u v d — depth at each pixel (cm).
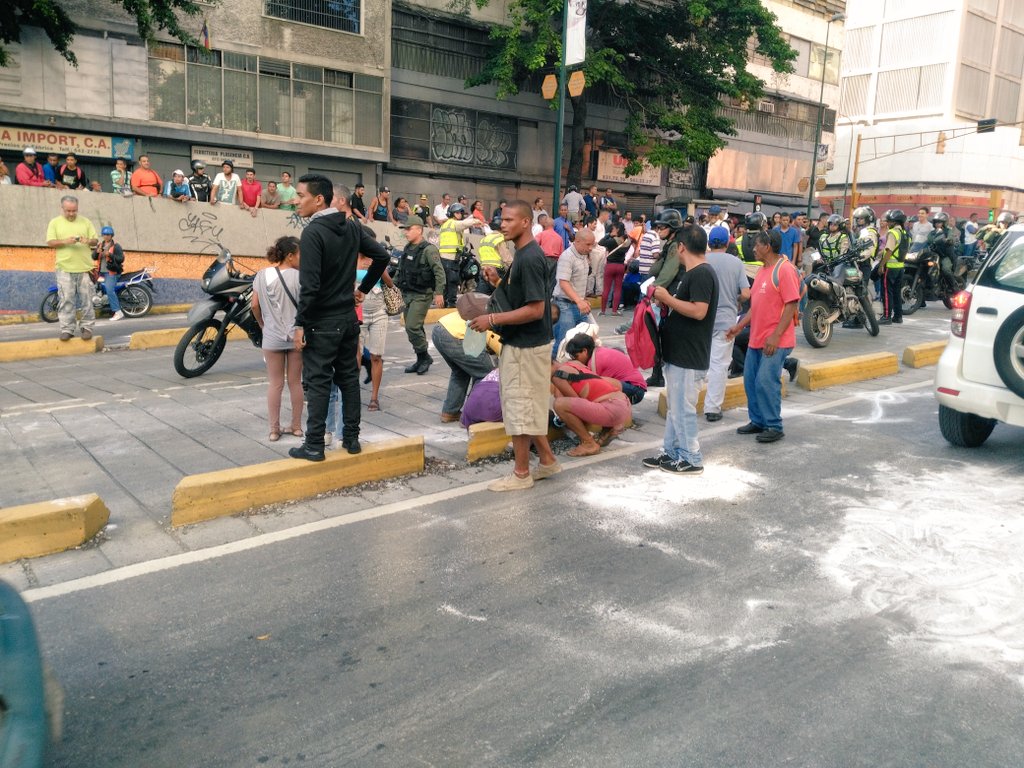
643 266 1411
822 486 552
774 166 3516
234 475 497
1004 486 552
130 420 711
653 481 560
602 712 300
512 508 507
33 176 1481
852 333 1273
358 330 534
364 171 2217
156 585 402
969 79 5003
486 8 2442
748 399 671
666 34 2588
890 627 363
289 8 2017
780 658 337
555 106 2277
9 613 244
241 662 333
